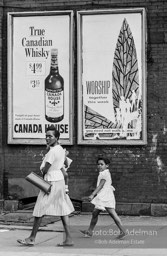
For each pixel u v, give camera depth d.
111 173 12.51
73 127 12.70
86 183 12.63
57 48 12.77
